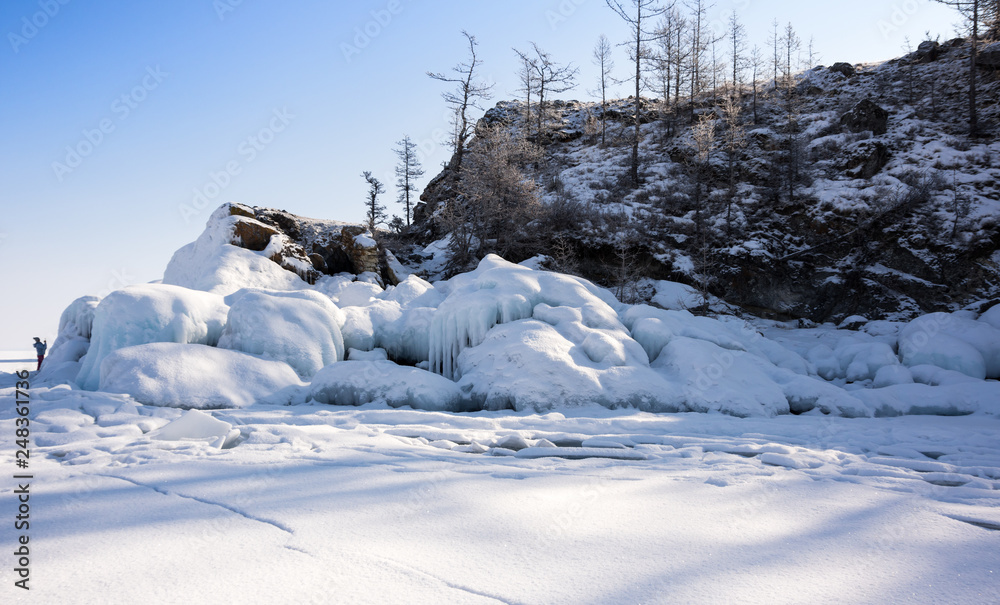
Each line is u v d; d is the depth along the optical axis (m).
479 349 12.48
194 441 6.71
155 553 2.81
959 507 3.88
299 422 8.72
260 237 22.31
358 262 23.81
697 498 4.05
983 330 14.79
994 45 36.97
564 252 26.64
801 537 3.18
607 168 37.25
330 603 2.24
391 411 9.34
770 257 25.23
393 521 3.39
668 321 14.16
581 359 11.61
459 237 28.42
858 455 6.37
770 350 15.12
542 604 2.25
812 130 35.25
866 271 24.02
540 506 3.77
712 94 46.69
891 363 14.30
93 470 4.82
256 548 2.89
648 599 2.31
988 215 23.28
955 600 2.32
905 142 29.69
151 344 11.26
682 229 27.78
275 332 12.85
